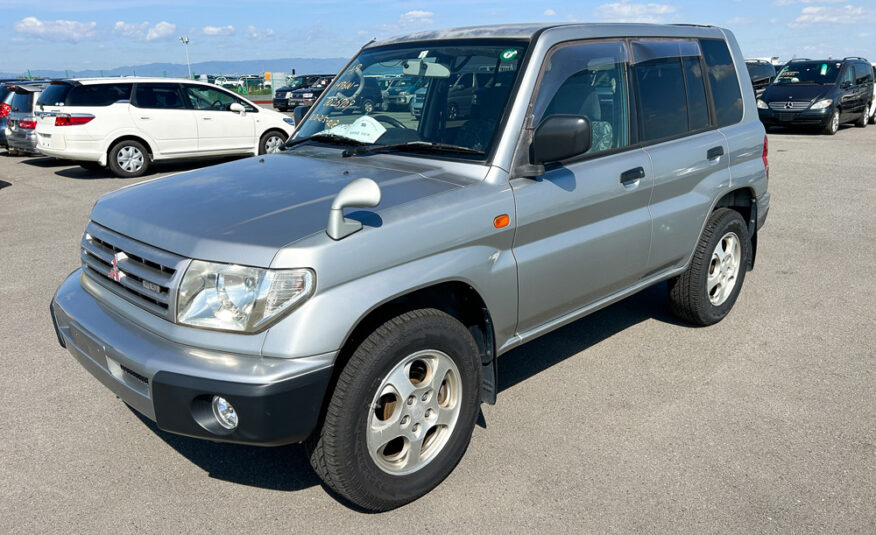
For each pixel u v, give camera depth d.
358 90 4.04
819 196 9.45
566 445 3.42
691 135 4.36
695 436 3.48
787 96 17.67
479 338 3.29
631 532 2.78
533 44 3.46
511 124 3.26
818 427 3.56
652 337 4.75
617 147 3.84
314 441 2.73
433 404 2.98
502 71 3.43
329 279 2.55
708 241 4.53
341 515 2.92
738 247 4.86
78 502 3.00
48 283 6.05
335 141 3.81
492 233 3.09
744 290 5.71
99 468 3.25
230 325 2.52
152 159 12.41
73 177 12.23
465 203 3.00
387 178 3.14
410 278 2.77
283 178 3.24
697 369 4.25
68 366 4.35
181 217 2.84
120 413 3.77
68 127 11.62
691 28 4.56
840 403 3.81
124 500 3.01
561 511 2.91
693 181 4.31
